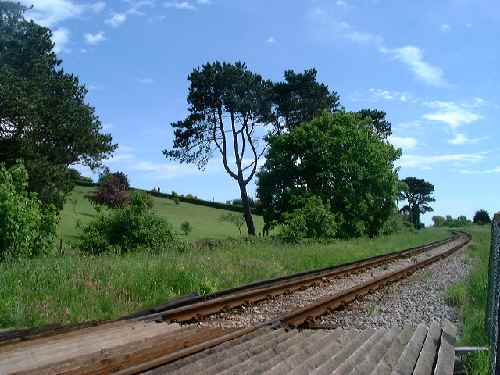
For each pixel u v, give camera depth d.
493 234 9.95
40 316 9.11
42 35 46.19
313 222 34.75
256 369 6.29
